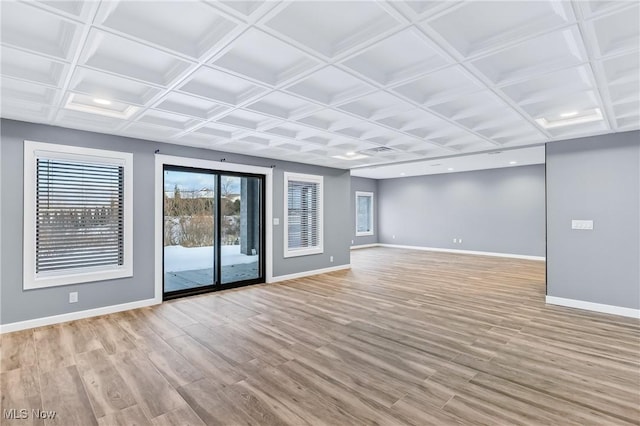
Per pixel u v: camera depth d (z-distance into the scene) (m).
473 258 9.00
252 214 6.00
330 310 4.38
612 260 4.18
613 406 2.21
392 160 6.58
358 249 11.20
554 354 3.02
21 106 3.20
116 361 2.88
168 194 5.00
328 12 1.87
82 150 4.06
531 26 1.94
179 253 5.12
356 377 2.61
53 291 3.85
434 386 2.47
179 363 2.84
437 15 1.75
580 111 3.53
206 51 2.15
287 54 2.36
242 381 2.55
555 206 4.61
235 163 5.61
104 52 2.32
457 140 4.95
